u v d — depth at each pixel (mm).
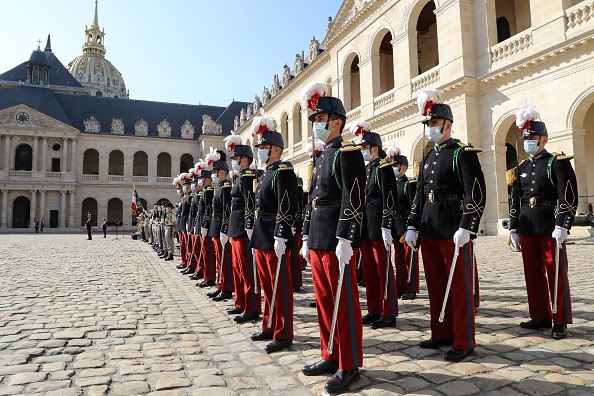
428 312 6922
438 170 5004
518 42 19844
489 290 8266
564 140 17766
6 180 61688
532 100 19188
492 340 5199
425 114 5148
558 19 17984
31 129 63344
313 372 4359
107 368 4656
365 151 7016
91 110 72000
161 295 9008
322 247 4340
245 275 6738
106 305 7977
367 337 5590
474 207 4574
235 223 6914
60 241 33500
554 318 5254
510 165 26547
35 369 4625
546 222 5473
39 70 74500
